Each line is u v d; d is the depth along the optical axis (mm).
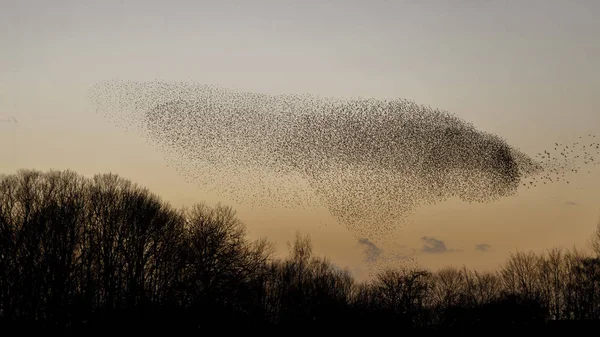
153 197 83812
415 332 94250
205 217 83312
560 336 92688
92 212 77688
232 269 78938
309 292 95688
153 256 79938
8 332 67625
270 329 89500
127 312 74125
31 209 74938
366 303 96938
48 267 72125
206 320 75375
